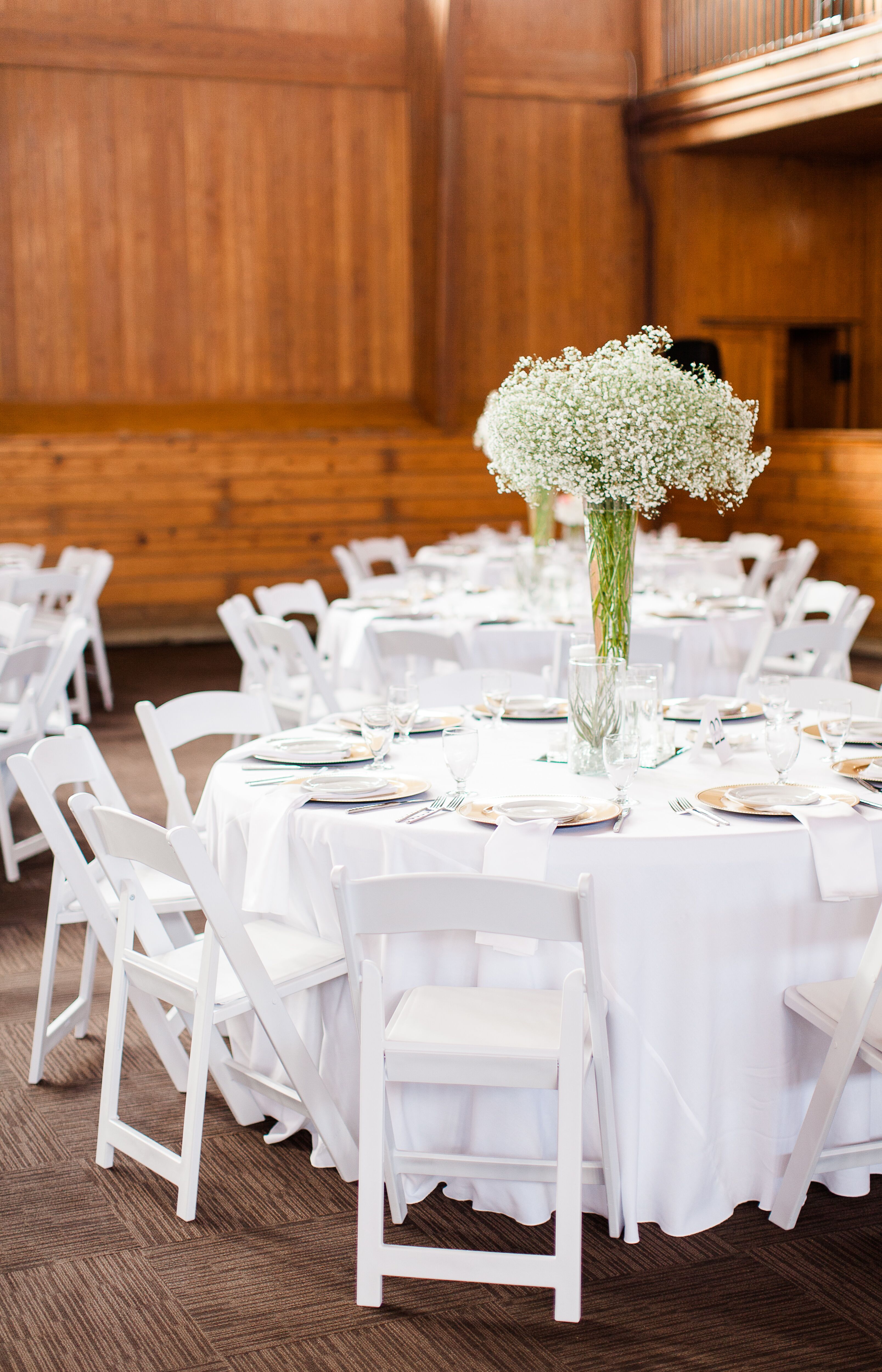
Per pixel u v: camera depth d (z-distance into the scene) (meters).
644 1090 2.40
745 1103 2.47
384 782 2.72
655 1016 2.37
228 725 3.42
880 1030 2.32
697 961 2.36
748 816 2.46
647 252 11.26
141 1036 3.37
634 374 2.85
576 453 2.86
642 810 2.53
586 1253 2.39
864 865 2.37
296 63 10.36
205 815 3.11
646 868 2.33
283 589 5.96
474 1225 2.48
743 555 8.63
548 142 10.95
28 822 5.44
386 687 5.11
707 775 2.82
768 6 9.95
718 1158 2.46
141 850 2.43
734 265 11.20
